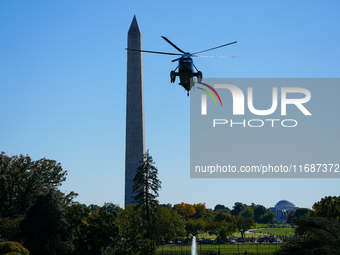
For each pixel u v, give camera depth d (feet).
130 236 191.01
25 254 145.79
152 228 233.96
